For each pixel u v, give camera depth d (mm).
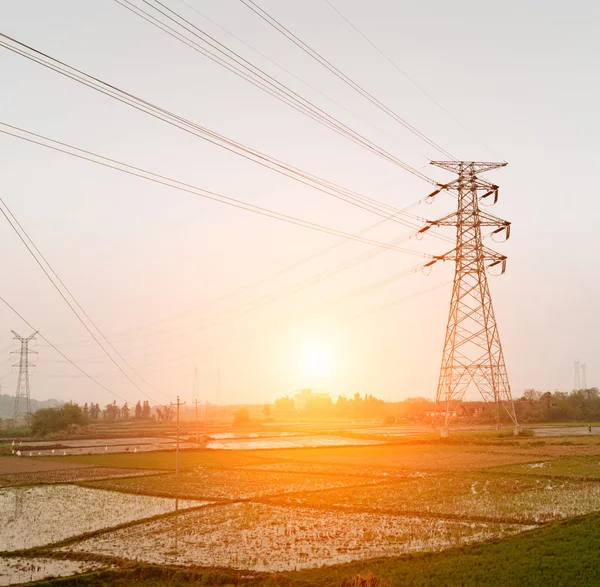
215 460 80188
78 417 163375
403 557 28312
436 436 105625
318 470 66812
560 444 89438
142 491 51875
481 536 33094
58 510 43688
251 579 26016
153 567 27719
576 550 28594
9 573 28031
